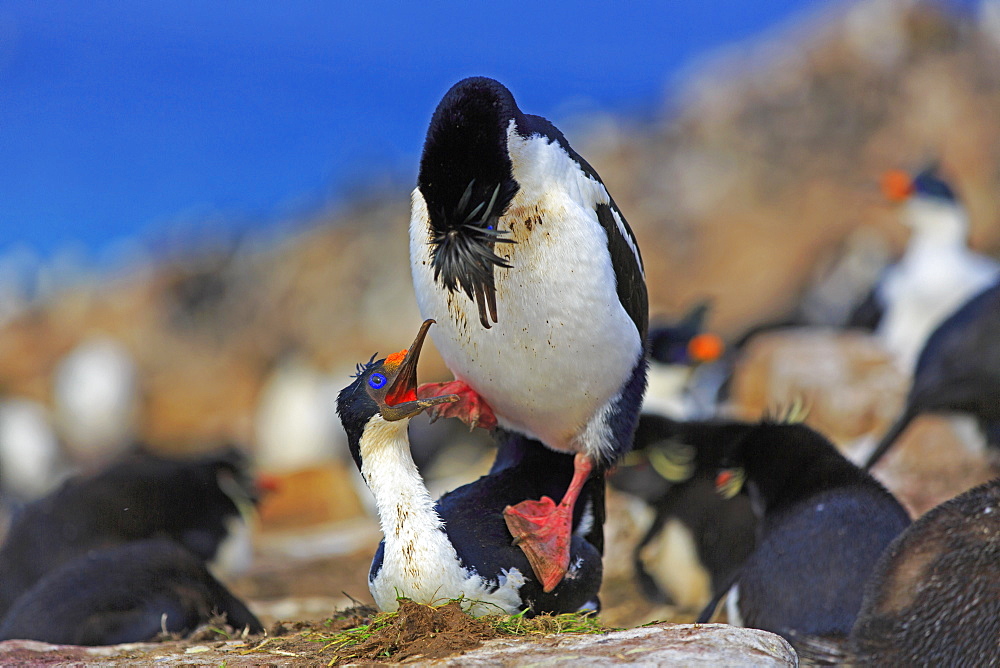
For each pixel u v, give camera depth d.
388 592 7.41
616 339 7.77
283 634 8.14
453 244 7.30
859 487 9.27
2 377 37.28
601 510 8.77
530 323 7.63
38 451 26.38
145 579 9.16
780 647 6.62
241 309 39.44
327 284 38.00
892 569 7.29
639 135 41.59
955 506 7.35
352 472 18.67
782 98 39.31
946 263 19.47
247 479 12.86
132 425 31.81
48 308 42.53
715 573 11.77
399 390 7.53
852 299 26.28
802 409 11.24
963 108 36.25
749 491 10.03
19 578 11.23
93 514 11.55
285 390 28.95
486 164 7.23
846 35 40.47
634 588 12.66
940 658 6.95
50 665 7.43
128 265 44.84
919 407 13.09
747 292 32.19
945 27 39.06
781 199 36.00
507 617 7.29
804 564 8.52
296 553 15.24
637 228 36.41
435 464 20.56
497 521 7.97
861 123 37.38
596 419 8.09
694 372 17.78
